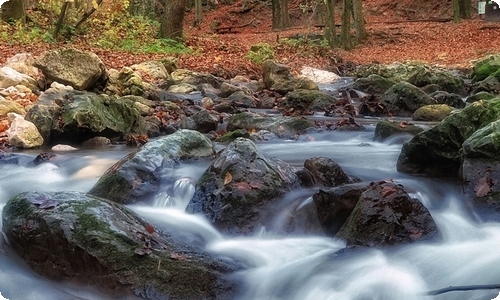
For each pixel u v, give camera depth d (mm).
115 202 4816
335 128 8633
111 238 3922
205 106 10719
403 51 26234
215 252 4336
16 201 4402
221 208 4750
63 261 3959
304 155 6805
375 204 4305
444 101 10727
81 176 6352
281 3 35688
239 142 5211
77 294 3896
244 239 4582
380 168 6020
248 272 4016
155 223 4711
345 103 11094
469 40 27312
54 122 7980
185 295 3670
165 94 11734
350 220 4395
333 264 4047
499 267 3838
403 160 5832
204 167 5734
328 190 4613
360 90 13078
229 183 4848
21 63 10852
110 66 14312
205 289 3730
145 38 20703
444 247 4184
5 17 19422
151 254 3875
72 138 8008
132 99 10180
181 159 5840
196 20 40281
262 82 14344
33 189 5996
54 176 6426
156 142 5930
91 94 8602
